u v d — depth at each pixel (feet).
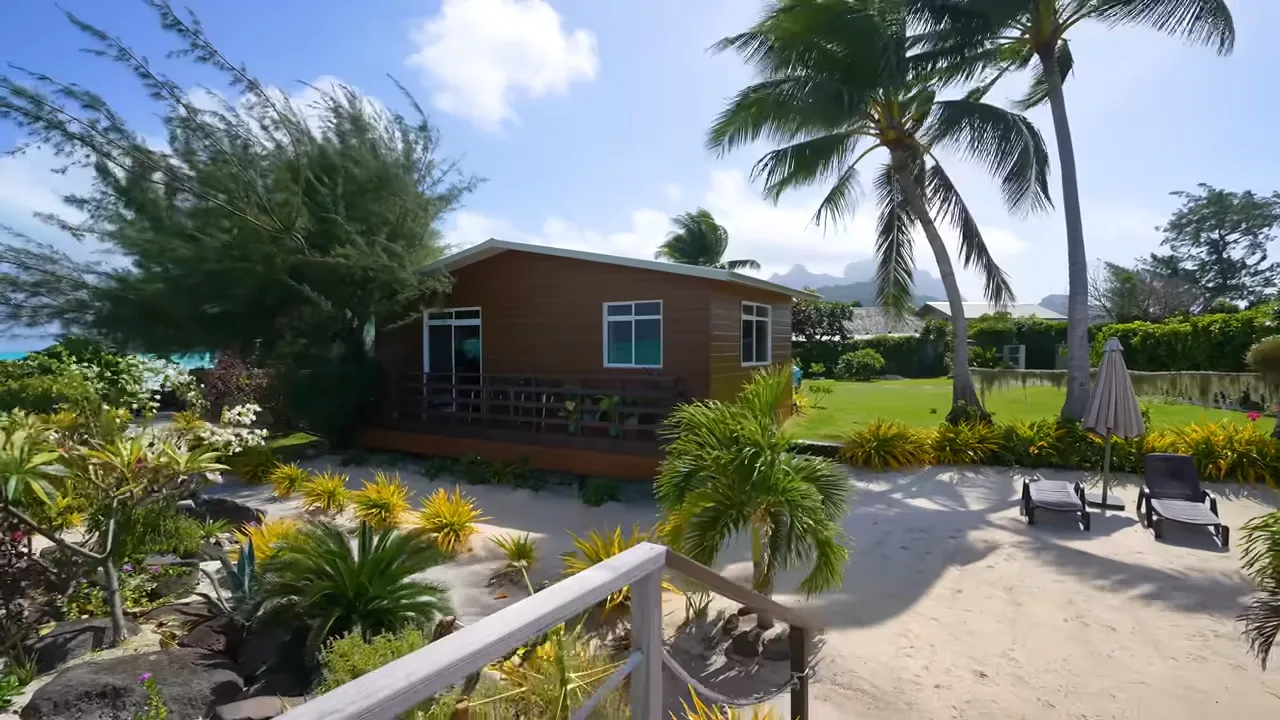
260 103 38.09
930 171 45.27
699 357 35.78
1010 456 32.68
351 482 33.71
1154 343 62.54
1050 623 16.35
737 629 15.94
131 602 16.30
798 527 15.37
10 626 13.70
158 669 11.98
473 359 43.34
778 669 14.53
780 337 50.52
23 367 44.39
